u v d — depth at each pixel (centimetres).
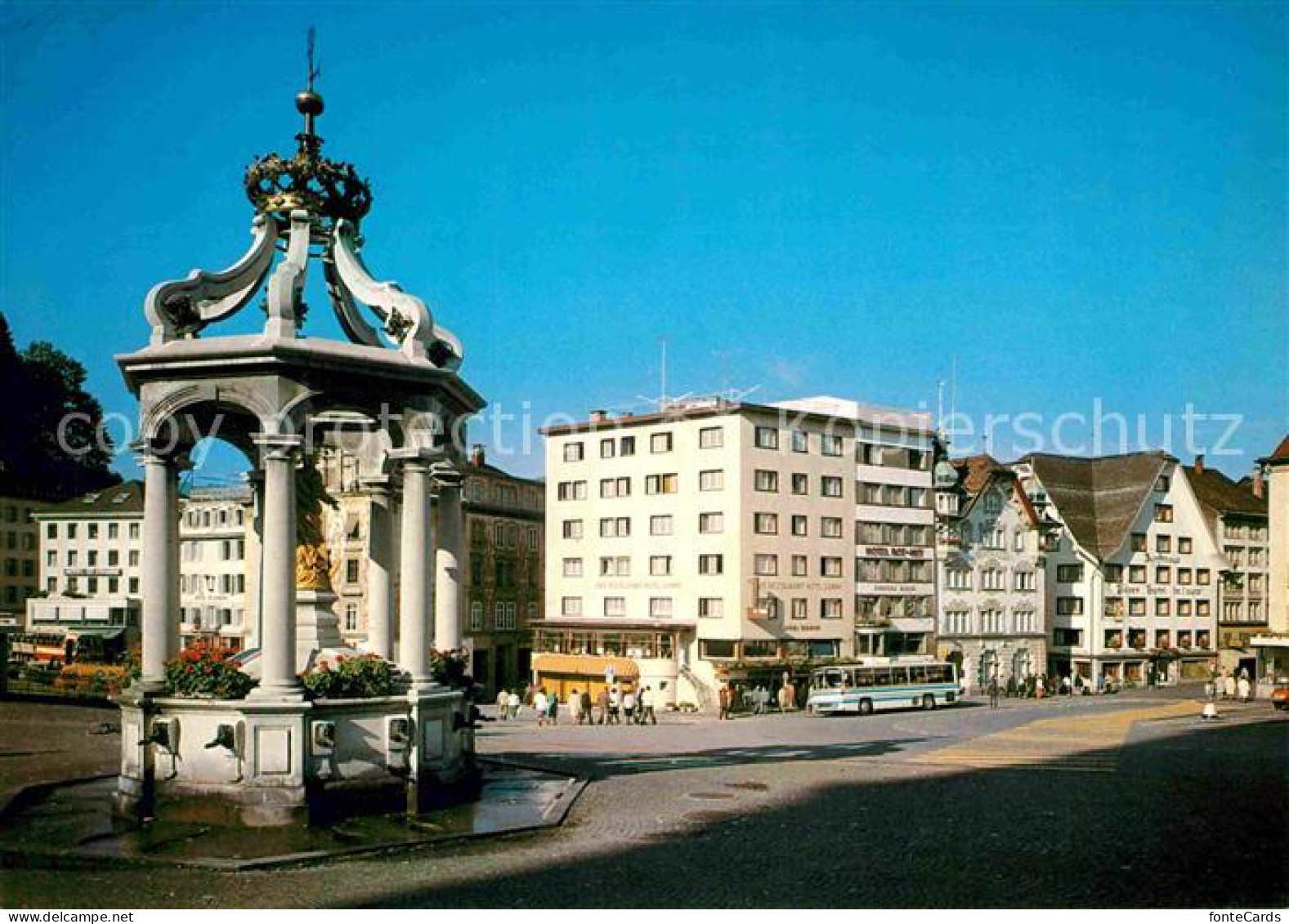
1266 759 3397
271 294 2114
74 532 11031
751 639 7369
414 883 1638
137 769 2100
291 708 2034
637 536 7831
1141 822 2183
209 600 9481
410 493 2255
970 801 2441
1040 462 10438
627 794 2512
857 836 2019
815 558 7769
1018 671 9219
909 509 8431
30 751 3138
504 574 9331
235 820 2014
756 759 3338
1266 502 11675
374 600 2505
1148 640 10219
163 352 2089
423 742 2231
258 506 2612
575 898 1555
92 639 9569
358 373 2150
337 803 2100
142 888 1597
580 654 7881
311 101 2353
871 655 8006
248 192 2344
